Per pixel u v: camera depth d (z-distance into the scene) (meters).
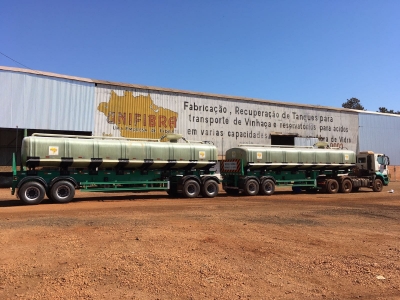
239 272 5.67
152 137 27.56
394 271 5.77
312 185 22.45
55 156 15.46
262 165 20.73
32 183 15.06
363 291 4.92
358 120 40.16
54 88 23.72
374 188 24.20
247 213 12.27
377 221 10.74
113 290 4.85
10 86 22.16
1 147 26.94
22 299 4.51
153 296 4.66
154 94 27.92
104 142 16.66
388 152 42.12
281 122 34.81
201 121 30.16
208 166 19.44
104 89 25.73
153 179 18.25
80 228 9.08
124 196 19.78
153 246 7.22
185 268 5.81
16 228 9.01
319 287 5.06
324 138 37.47
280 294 4.79
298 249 7.17
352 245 7.55
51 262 6.08
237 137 32.03
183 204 15.39
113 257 6.38
